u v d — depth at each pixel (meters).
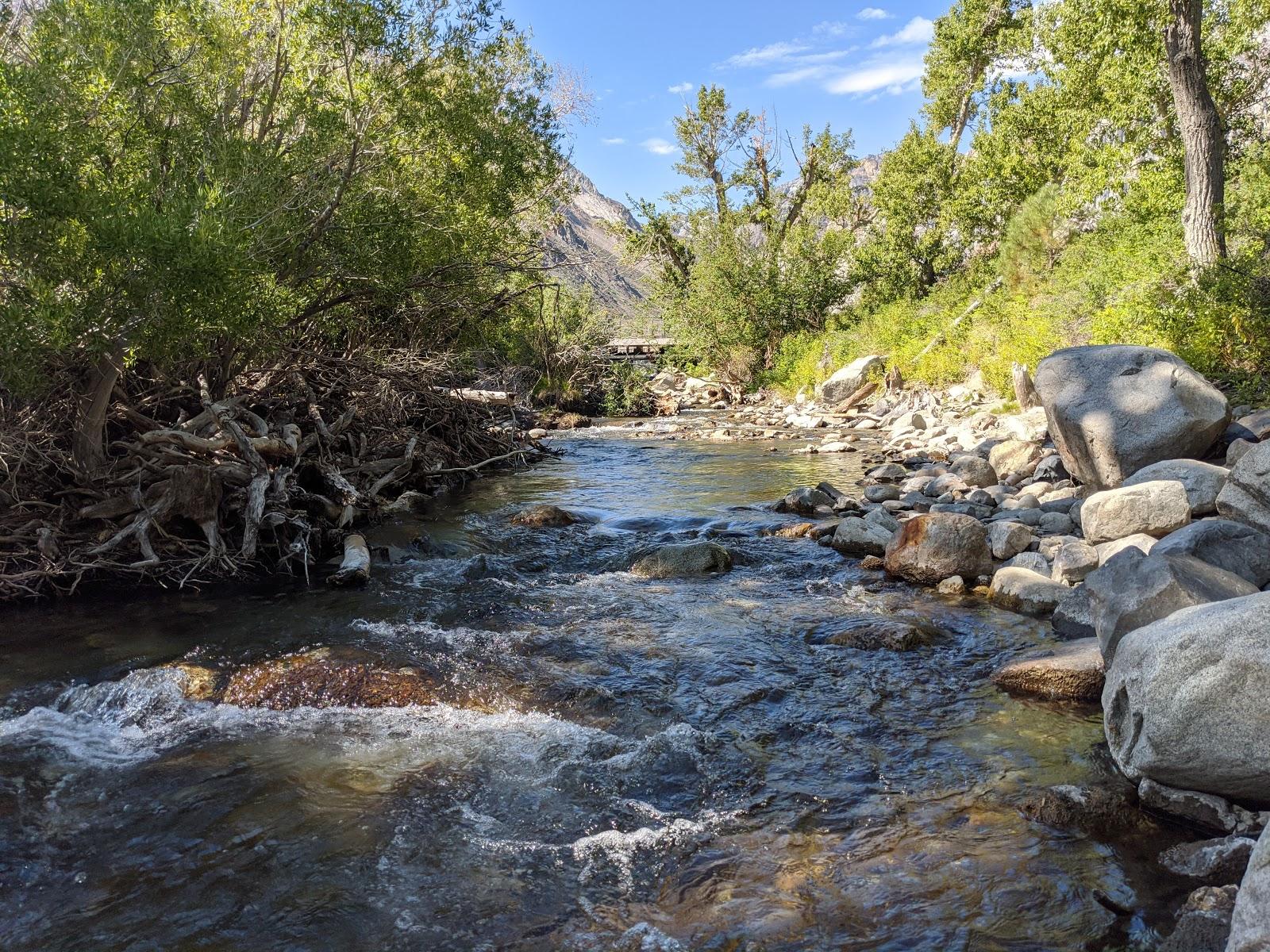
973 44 33.78
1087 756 4.89
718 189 36.03
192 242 6.89
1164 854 3.89
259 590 8.30
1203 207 16.05
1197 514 7.61
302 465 10.24
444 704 5.74
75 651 6.70
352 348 13.35
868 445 17.73
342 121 10.02
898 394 22.44
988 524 9.54
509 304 15.02
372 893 3.85
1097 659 5.71
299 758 5.08
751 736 5.28
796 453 16.95
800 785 4.70
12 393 7.49
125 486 8.64
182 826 4.38
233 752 5.16
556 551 9.79
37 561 8.07
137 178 8.22
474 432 15.84
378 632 7.04
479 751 5.15
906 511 11.02
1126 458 9.36
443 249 12.15
